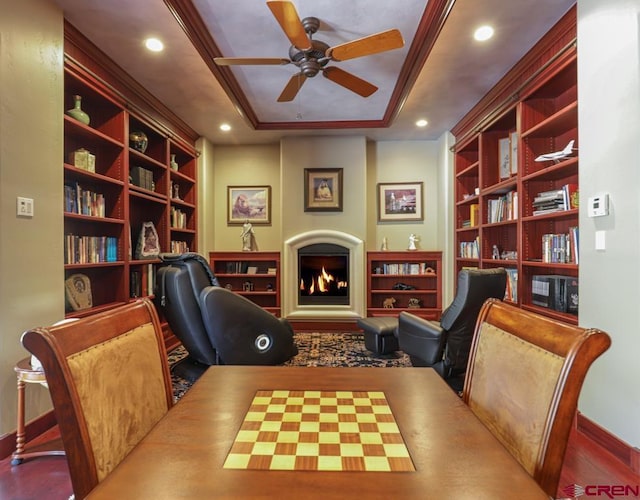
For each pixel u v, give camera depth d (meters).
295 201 5.05
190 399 1.09
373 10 2.38
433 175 5.23
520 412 0.93
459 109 4.01
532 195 3.05
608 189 1.92
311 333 4.79
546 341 0.92
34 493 1.60
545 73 2.65
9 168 1.93
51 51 2.22
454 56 2.85
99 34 2.53
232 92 3.47
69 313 2.64
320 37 2.67
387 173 5.27
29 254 2.06
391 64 3.09
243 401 1.08
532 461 0.84
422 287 5.27
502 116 3.39
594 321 2.02
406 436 0.87
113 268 3.21
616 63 1.86
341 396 1.12
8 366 1.91
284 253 5.00
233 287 5.36
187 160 4.85
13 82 1.96
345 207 5.04
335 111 4.21
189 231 4.67
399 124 4.53
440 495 0.65
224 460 0.76
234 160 5.40
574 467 1.80
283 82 3.44
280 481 0.69
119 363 0.99
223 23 2.50
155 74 3.13
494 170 3.88
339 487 0.67
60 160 2.31
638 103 1.74
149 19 2.38
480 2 2.22
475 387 1.17
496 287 2.58
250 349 2.73
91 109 3.17
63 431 0.79
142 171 3.64
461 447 0.82
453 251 4.75
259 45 2.78
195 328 2.72
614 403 1.88
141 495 0.65
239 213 5.40
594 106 2.01
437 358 2.68
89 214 2.88
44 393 2.12
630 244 1.78
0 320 1.87
